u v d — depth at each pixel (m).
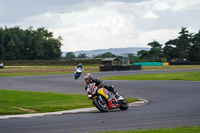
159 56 170.25
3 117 14.25
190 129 10.25
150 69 88.94
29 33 179.00
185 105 18.36
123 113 15.40
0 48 166.00
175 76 49.72
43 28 190.50
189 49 174.50
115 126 11.45
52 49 179.38
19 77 53.06
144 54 169.38
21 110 16.36
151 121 12.55
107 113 15.65
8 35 168.75
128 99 21.94
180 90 28.59
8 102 19.44
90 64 146.25
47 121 12.90
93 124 11.95
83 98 22.28
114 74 60.47
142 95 25.17
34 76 56.22
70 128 11.09
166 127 11.12
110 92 16.80
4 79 47.44
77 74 46.44
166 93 26.36
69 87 32.72
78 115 15.03
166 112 15.34
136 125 11.62
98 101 16.17
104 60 126.31
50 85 35.44
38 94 24.12
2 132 10.47
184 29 175.75
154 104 19.52
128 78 46.69
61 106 17.88
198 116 13.77
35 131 10.59
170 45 176.25
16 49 171.38
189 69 84.19
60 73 69.31
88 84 16.48
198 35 172.75
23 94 23.84
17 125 11.91
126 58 108.75
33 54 177.50
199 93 25.80
